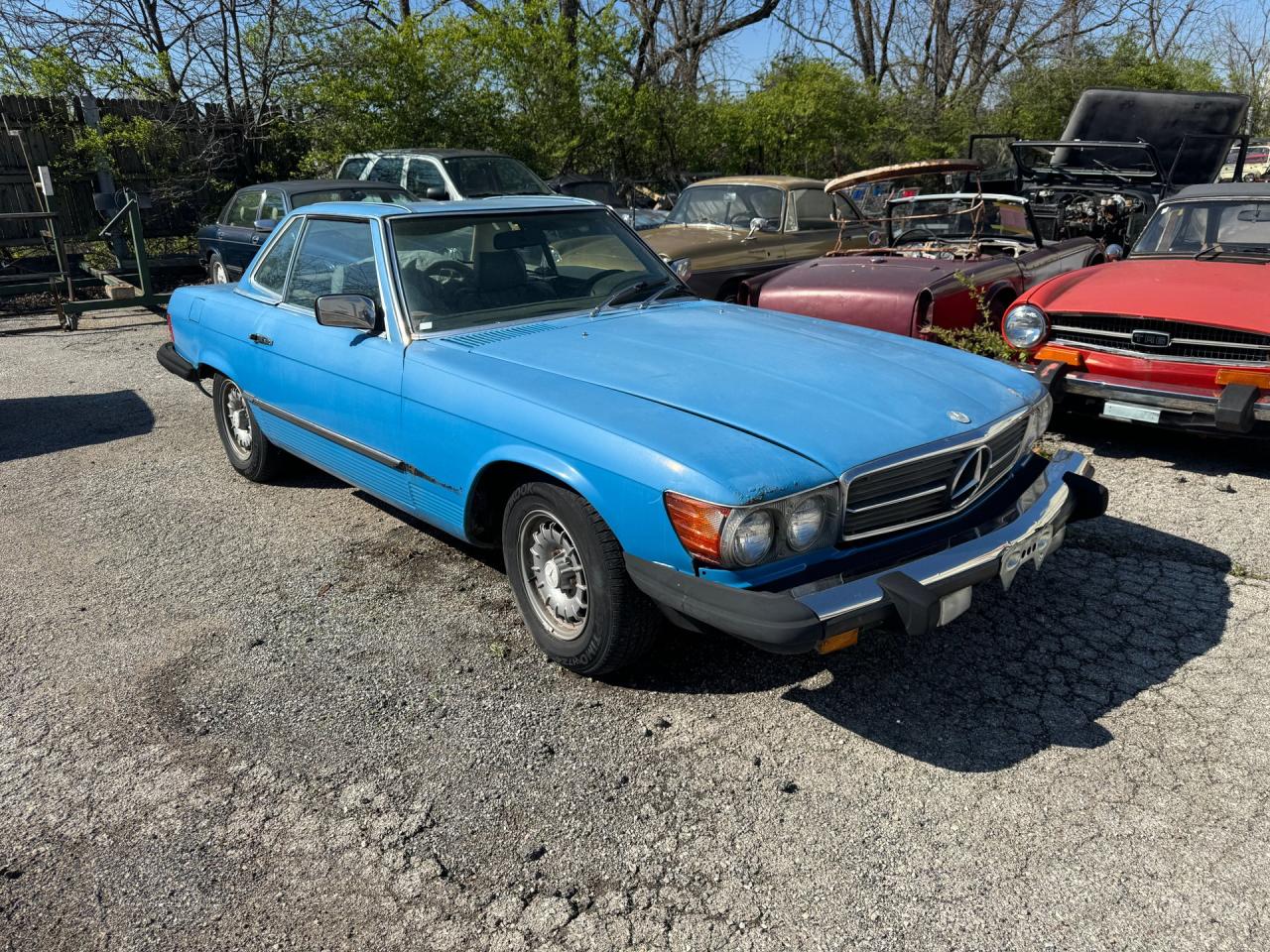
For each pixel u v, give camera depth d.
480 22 16.52
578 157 17.80
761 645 2.81
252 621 4.16
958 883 2.60
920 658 3.71
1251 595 4.10
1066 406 5.90
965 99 25.72
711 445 2.98
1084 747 3.15
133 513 5.48
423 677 3.69
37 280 13.38
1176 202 6.86
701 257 8.86
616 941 2.46
